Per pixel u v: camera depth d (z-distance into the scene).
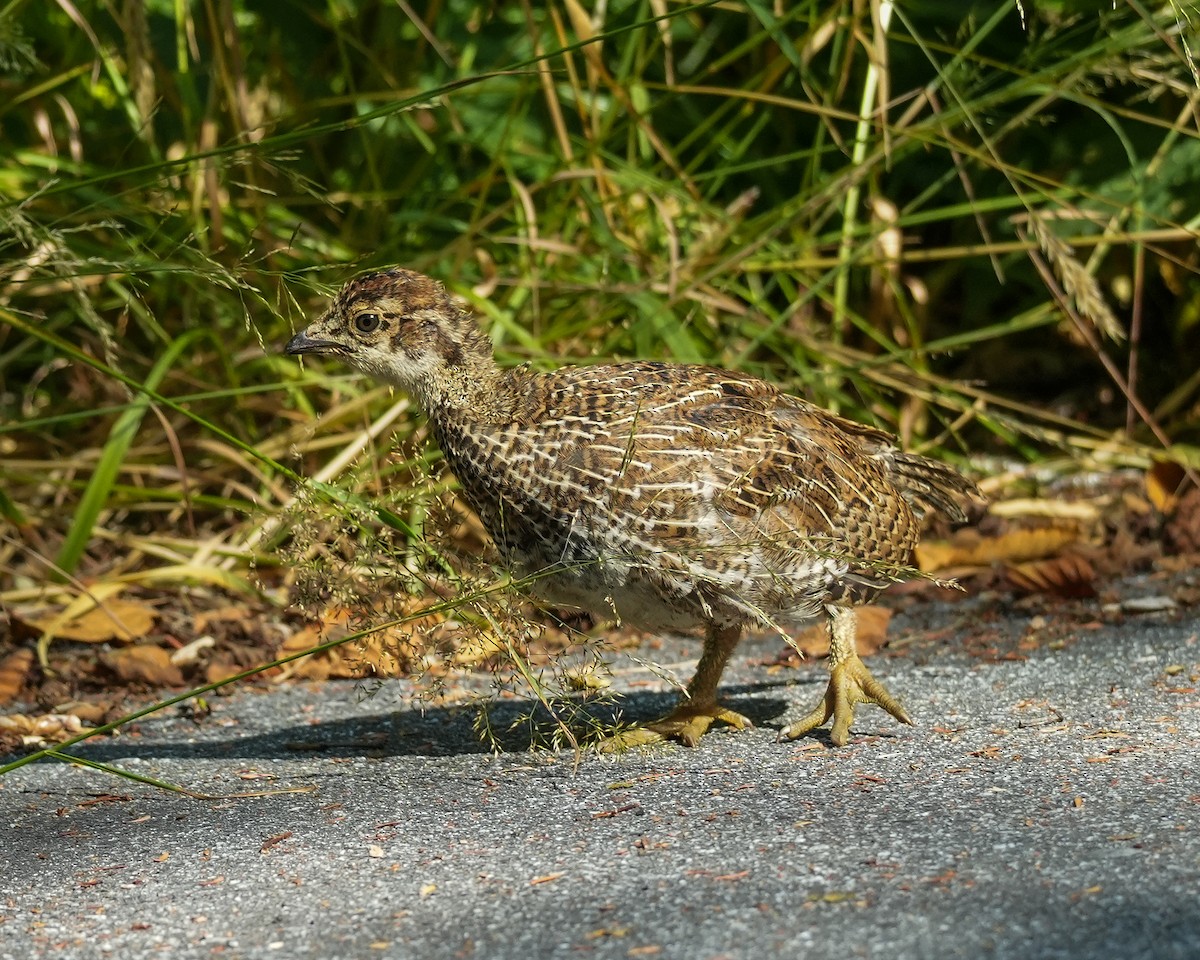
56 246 7.91
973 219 12.44
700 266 11.20
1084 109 12.21
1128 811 5.37
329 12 12.48
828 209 11.05
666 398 7.07
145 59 10.64
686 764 6.64
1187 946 4.18
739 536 6.83
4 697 8.51
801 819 5.57
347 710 8.04
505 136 11.11
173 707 8.23
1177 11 8.34
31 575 10.27
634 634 9.45
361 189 12.45
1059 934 4.30
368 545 7.07
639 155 12.51
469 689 8.27
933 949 4.27
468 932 4.68
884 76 10.38
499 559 7.21
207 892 5.24
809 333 11.73
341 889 5.18
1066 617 8.95
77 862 5.66
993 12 12.02
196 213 10.70
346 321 7.43
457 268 10.93
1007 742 6.55
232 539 10.52
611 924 4.62
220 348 10.52
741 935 4.46
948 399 11.29
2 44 9.30
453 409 7.24
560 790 6.29
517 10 12.85
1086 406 12.94
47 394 11.45
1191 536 10.21
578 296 11.36
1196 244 12.02
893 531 7.46
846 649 7.17
